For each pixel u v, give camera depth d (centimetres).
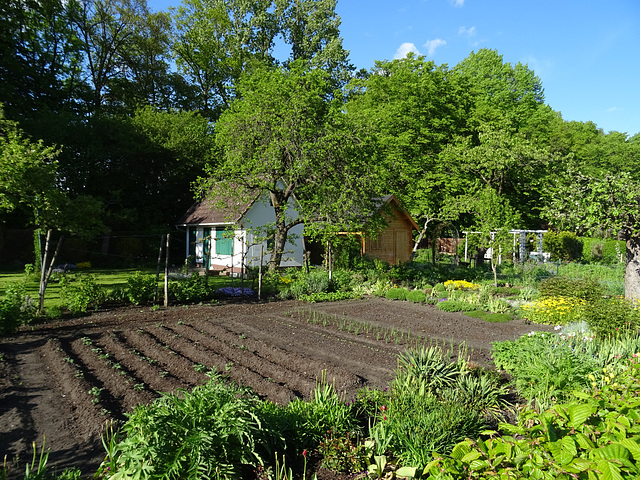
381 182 1798
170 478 325
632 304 1006
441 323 1086
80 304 1096
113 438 359
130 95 3353
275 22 3694
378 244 2284
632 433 241
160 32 3334
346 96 3559
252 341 825
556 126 4175
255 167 1617
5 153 1183
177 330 918
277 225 1795
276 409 446
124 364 679
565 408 247
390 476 378
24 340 828
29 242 2388
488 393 551
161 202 2867
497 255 1762
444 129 3105
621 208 1177
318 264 2397
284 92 1650
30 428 470
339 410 452
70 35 3002
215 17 3444
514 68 3869
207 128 3150
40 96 2853
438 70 3008
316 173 1627
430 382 564
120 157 2700
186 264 2203
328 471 387
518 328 1043
